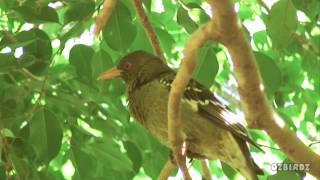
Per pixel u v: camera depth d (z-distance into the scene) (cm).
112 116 1202
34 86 1091
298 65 1338
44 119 1009
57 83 1140
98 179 1069
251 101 696
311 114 1345
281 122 722
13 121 1076
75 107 1121
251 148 1252
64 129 1136
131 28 1075
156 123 1095
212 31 663
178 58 1391
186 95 1101
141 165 1147
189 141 1102
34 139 1005
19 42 1029
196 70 1046
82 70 1090
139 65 1163
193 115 1098
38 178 1035
